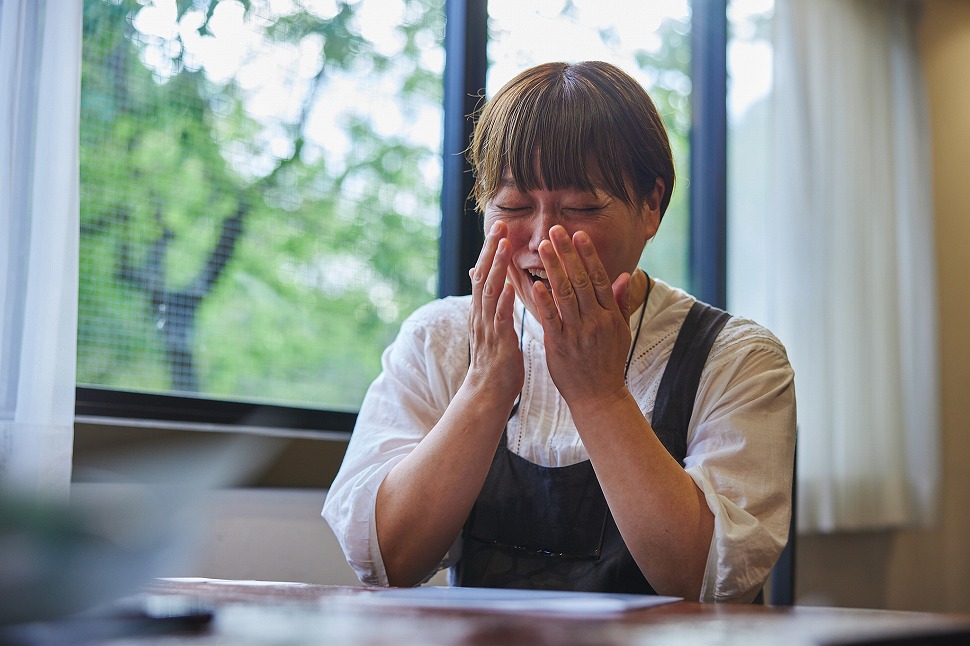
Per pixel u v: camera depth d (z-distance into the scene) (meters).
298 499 1.87
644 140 1.20
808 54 3.12
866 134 3.29
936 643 0.57
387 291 2.24
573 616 0.64
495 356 1.15
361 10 2.23
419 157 2.33
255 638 0.51
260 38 2.04
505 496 1.24
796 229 3.02
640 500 1.05
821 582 3.11
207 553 1.71
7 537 0.43
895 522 3.20
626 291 1.12
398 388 1.33
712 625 0.60
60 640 0.47
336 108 2.17
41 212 1.53
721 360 1.24
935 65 3.71
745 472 1.12
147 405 1.81
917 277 3.45
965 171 3.76
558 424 1.27
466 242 2.33
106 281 1.79
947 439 3.59
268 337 2.02
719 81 3.08
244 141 2.01
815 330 3.00
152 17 1.88
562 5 2.68
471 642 0.50
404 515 1.12
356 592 0.81
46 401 1.48
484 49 2.41
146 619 0.52
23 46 1.56
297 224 2.09
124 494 0.49
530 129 1.16
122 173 1.82
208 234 1.94
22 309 1.52
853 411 3.12
